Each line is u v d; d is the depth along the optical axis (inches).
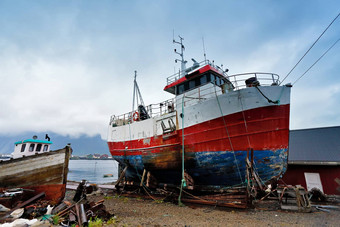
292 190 374.9
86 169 2411.4
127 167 617.6
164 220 311.3
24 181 398.0
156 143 514.0
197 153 432.1
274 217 316.8
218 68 550.3
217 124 405.7
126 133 628.1
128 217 333.1
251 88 376.5
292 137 759.7
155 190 528.7
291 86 380.5
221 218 316.5
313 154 600.4
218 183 435.2
